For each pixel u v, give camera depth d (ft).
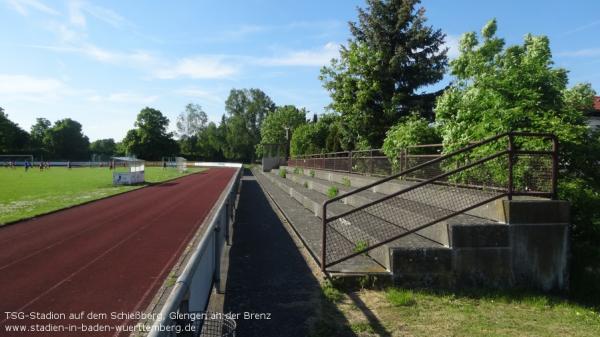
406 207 28.45
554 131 26.04
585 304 20.24
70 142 407.03
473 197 24.95
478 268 21.40
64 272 24.21
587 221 24.13
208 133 387.34
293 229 37.42
